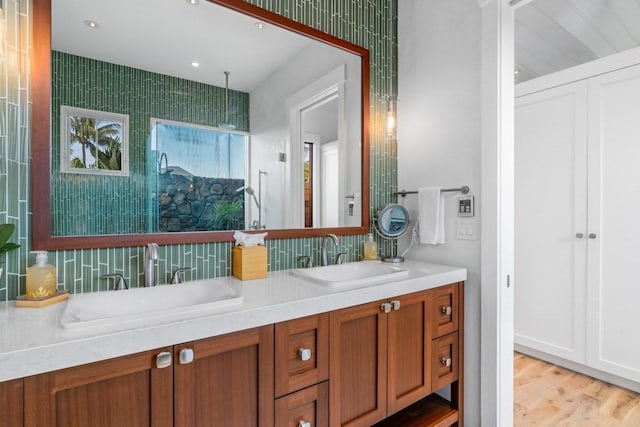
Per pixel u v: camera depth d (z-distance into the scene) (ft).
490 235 5.33
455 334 5.44
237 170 5.14
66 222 3.86
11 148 3.58
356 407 4.16
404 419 5.32
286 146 5.62
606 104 7.14
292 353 3.60
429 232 6.15
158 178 4.50
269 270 5.38
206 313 3.14
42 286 3.40
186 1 4.73
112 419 2.65
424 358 4.95
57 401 2.46
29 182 3.67
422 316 4.94
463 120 5.80
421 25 6.54
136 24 4.38
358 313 4.16
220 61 5.00
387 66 6.86
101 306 3.65
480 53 5.54
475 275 5.57
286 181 5.61
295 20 5.62
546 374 7.77
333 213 6.12
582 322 7.57
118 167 4.23
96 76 4.11
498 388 5.21
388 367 4.49
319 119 5.97
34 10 3.73
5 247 3.23
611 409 6.40
